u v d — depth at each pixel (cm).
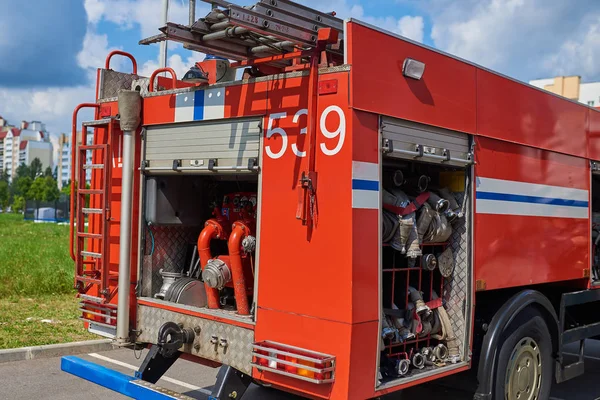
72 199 530
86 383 649
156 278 525
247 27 364
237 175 481
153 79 512
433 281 496
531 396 553
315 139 391
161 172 493
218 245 543
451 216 473
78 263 523
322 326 383
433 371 448
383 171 456
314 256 389
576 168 629
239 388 437
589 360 869
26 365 705
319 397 382
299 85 404
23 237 2555
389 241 440
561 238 601
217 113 453
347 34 381
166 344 453
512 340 521
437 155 446
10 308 967
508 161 525
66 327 856
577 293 627
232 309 479
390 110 403
